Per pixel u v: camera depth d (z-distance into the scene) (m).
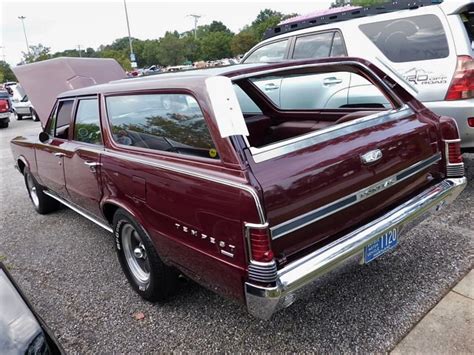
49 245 4.14
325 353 2.26
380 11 4.79
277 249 1.92
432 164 2.72
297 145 2.06
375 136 2.34
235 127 1.93
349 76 4.58
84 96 3.34
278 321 2.56
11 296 1.84
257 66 2.40
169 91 2.29
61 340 2.60
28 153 4.71
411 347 2.24
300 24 5.67
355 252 2.11
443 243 3.28
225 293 2.11
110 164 2.82
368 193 2.28
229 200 1.87
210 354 2.36
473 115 3.88
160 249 2.49
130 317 2.78
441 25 4.05
